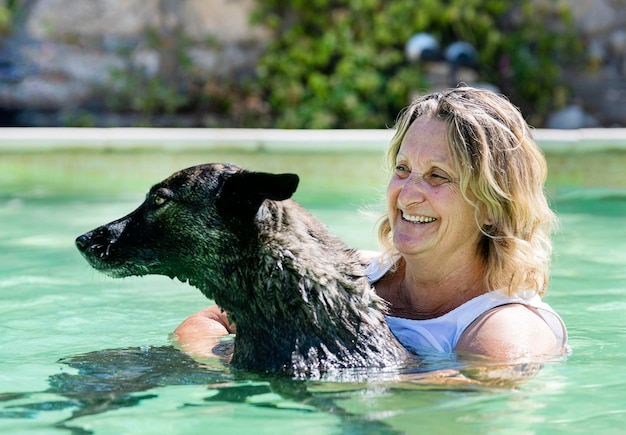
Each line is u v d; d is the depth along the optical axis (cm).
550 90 2059
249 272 493
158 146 1529
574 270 781
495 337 479
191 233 506
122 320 626
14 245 898
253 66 2078
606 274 764
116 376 474
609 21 2098
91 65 2034
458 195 488
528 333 485
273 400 427
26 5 2008
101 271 534
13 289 719
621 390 438
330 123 1994
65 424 397
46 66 2014
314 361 469
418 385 443
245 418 402
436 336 496
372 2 2041
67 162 1476
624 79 2097
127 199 1197
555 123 2036
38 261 827
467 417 398
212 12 2069
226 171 514
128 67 2050
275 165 1423
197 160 1444
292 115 2002
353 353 472
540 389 439
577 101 2081
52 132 1577
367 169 1374
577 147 1473
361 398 427
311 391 438
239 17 2072
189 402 426
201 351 529
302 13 2077
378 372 463
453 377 453
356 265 502
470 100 499
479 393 432
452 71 1914
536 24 2086
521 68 2044
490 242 500
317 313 476
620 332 574
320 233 507
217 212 500
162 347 544
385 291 546
